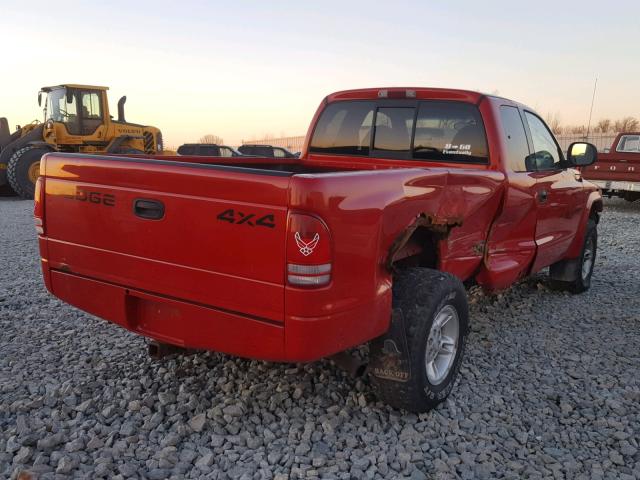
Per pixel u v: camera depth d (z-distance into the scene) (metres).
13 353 4.21
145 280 3.01
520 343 4.74
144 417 3.29
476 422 3.40
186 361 4.05
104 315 3.28
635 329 5.13
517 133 4.71
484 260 4.27
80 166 3.21
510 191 4.30
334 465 2.88
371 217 2.81
